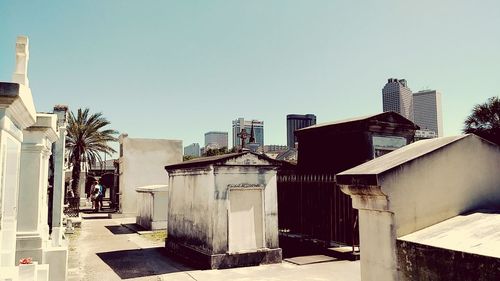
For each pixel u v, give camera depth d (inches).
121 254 469.1
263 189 410.0
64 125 458.3
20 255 287.6
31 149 304.8
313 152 599.8
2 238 185.3
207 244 387.9
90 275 358.3
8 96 169.9
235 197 398.0
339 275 346.3
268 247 403.5
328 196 487.2
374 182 123.6
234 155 394.6
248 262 388.2
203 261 386.9
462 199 136.1
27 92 187.8
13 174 198.1
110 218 956.6
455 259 101.3
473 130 997.8
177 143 1083.9
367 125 517.0
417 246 114.4
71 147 1107.9
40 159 308.2
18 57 217.3
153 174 1040.2
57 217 437.4
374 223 132.8
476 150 143.2
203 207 402.3
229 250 384.5
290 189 561.0
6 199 189.3
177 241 464.8
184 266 395.2
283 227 566.9
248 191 405.7
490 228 110.7
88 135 1117.7
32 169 304.2
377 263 130.7
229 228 387.5
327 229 483.2
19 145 208.1
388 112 533.0
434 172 132.1
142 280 339.0
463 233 112.3
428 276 110.1
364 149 514.9
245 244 394.9
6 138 180.4
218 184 387.9
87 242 565.9
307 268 375.6
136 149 1028.5
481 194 140.9
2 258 184.9
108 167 1686.8
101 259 436.8
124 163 1006.4
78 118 1120.8
